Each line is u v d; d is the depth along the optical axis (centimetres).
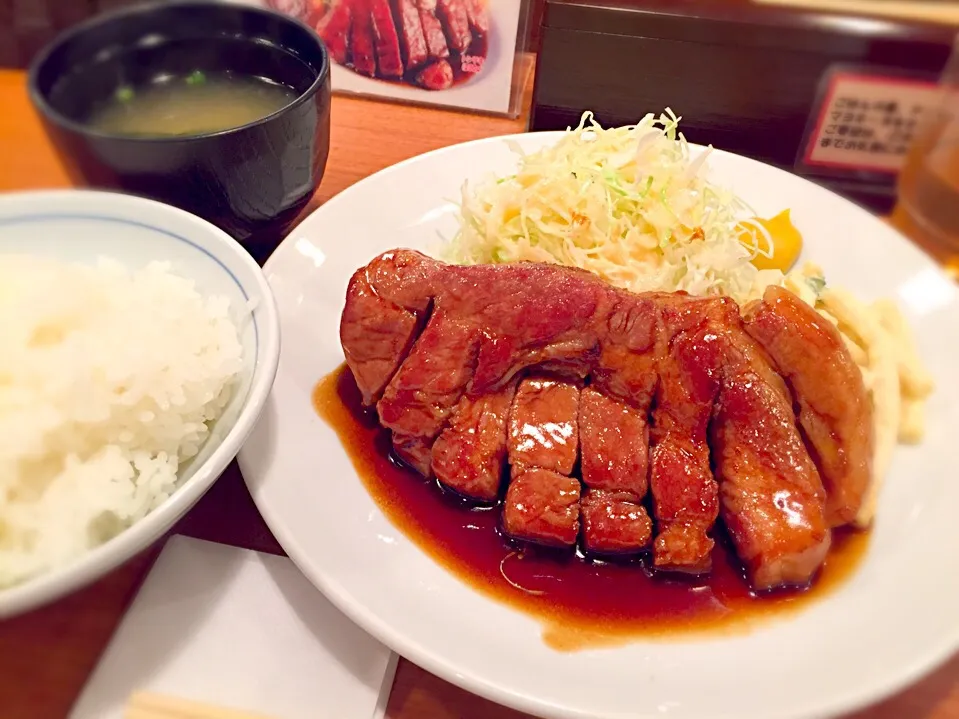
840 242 39
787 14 39
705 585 29
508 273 31
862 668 24
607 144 41
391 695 26
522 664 25
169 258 31
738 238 39
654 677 25
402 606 26
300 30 35
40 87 31
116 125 33
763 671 25
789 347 29
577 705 23
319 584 26
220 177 31
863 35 37
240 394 27
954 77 37
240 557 28
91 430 26
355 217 39
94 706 24
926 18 38
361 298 31
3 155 33
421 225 40
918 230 41
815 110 40
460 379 30
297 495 29
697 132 44
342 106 47
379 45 44
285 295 35
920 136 40
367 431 33
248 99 36
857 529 30
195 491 23
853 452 29
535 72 44
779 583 29
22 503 24
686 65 41
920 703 26
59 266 29
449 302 31
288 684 25
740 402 29
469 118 47
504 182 40
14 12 36
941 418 32
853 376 29
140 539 22
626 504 30
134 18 34
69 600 27
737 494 29
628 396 30
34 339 27
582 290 30
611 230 39
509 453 30
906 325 35
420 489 31
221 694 25
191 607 27
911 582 27
